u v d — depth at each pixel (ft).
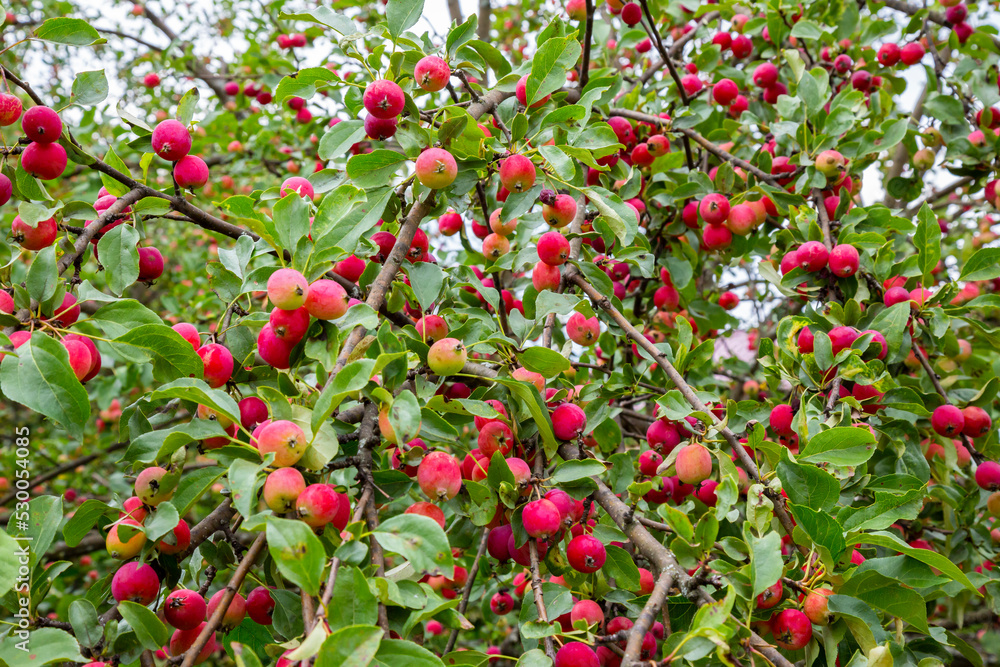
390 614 4.38
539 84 6.84
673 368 6.29
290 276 4.79
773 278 8.39
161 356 4.97
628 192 8.93
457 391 6.14
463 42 6.86
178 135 6.07
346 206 5.50
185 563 6.16
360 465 4.83
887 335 7.37
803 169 9.29
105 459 14.69
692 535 4.97
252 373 5.76
